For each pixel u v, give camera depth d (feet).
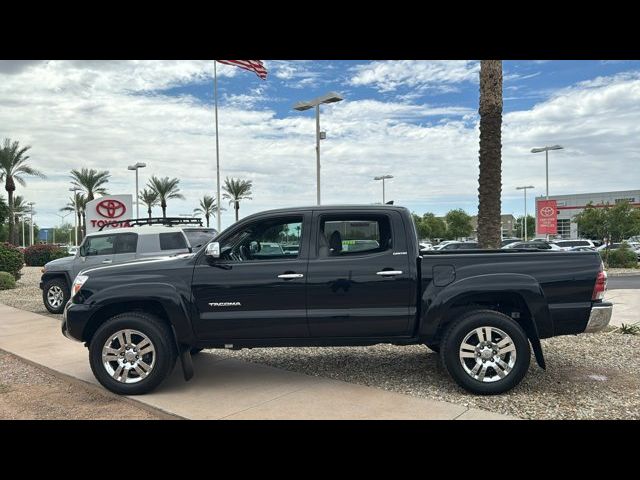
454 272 17.35
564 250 18.84
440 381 18.83
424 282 17.38
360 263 17.57
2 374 21.77
